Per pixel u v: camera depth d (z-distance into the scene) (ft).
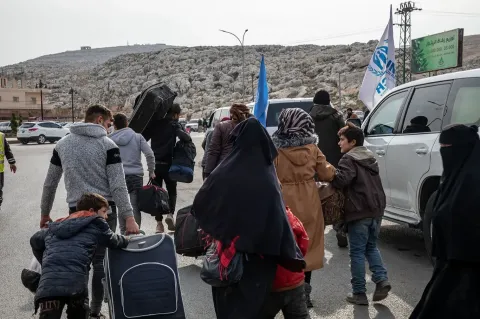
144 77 503.20
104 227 13.47
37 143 142.20
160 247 13.46
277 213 10.96
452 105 20.88
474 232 10.80
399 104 24.82
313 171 16.44
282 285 11.48
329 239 27.30
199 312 17.52
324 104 27.35
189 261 23.65
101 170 16.14
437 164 20.67
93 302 16.02
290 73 409.08
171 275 13.01
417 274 21.04
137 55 609.83
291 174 16.17
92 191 16.06
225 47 577.84
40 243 13.70
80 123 16.40
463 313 10.91
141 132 27.02
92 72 601.21
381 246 25.57
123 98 470.80
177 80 448.24
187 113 366.22
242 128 11.42
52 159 16.53
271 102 40.55
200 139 136.26
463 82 20.72
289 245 11.02
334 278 20.81
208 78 446.60
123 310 12.59
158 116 27.07
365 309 17.48
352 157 17.58
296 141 16.33
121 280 12.76
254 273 11.05
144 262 13.08
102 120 16.92
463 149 11.27
